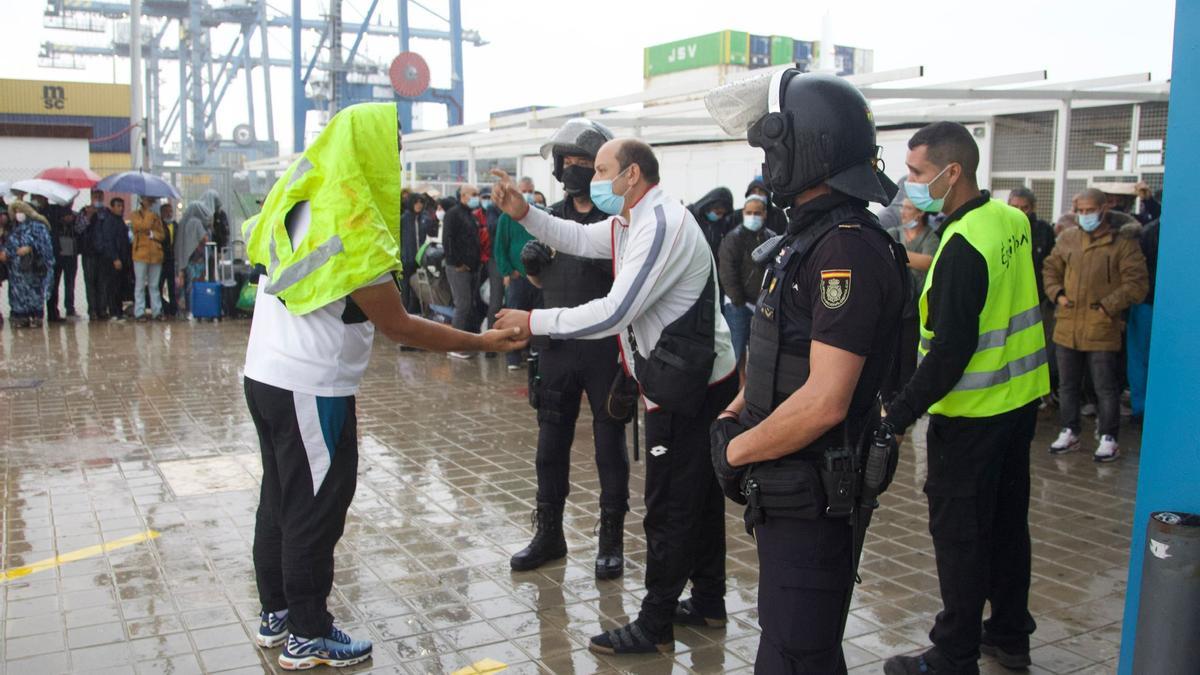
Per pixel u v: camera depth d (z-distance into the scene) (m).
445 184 20.31
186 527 4.85
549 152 4.34
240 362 10.04
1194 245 2.52
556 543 4.39
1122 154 9.52
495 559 4.46
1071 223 7.87
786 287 2.29
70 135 20.02
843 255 2.17
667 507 3.45
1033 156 10.09
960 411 3.16
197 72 53.97
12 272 12.41
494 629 3.73
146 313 13.48
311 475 3.23
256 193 18.06
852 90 2.33
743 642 3.65
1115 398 6.42
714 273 3.49
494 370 9.80
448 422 7.40
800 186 2.30
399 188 3.21
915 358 6.88
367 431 7.08
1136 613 2.73
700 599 3.77
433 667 3.41
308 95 37.50
